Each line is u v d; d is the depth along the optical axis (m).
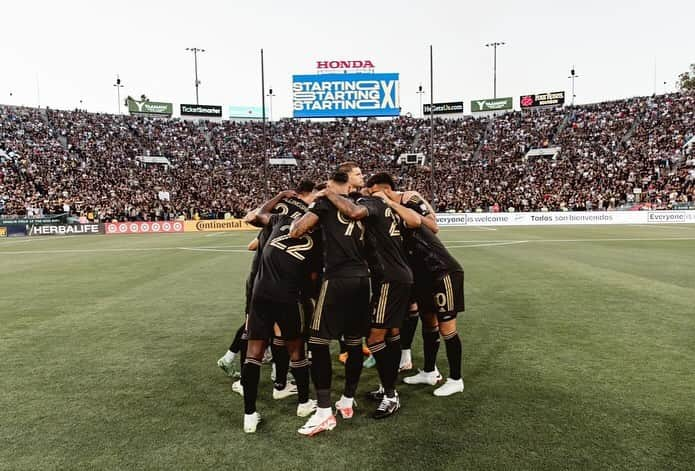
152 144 45.78
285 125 52.94
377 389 4.13
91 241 22.91
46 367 4.70
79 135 43.69
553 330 5.74
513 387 3.99
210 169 42.72
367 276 3.49
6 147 38.12
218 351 5.21
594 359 4.66
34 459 2.95
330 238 3.46
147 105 54.25
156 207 34.16
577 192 34.75
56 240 24.17
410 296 3.91
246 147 48.06
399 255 3.66
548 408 3.56
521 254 13.70
